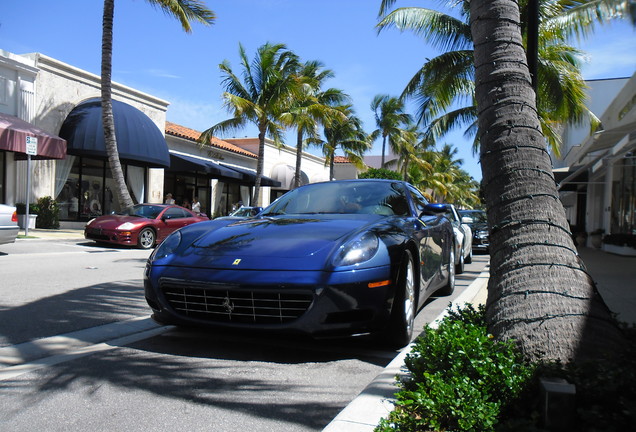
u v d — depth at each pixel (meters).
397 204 4.77
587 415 1.86
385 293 3.40
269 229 3.97
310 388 2.93
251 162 30.05
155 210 13.47
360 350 3.70
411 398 2.25
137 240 12.38
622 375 2.02
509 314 2.54
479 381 2.19
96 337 4.00
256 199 21.84
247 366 3.30
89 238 12.55
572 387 1.91
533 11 4.89
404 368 2.94
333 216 4.38
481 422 2.01
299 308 3.26
